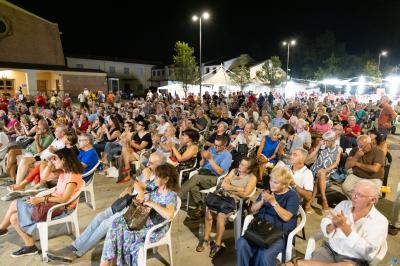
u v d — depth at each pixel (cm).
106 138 803
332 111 1334
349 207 287
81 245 364
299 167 429
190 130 564
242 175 404
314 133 732
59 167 407
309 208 483
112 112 1121
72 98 2883
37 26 2962
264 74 3209
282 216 318
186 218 477
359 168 469
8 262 363
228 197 377
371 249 266
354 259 275
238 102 1777
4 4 2706
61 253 361
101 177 673
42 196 388
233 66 3719
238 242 304
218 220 368
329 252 289
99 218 374
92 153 506
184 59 3070
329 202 529
